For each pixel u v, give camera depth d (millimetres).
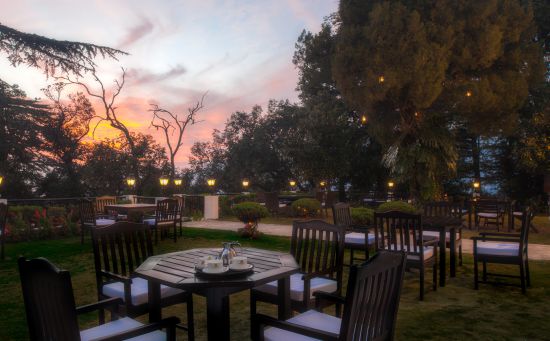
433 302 4695
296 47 21844
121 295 3389
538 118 15273
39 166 24984
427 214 7445
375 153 21688
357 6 14266
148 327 2373
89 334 2498
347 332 2053
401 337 3643
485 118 13914
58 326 2014
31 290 2143
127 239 3887
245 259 3020
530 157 15859
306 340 2396
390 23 12719
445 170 13406
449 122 16406
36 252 8117
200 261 3428
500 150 20609
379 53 12789
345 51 13773
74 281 5770
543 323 3986
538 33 17531
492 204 10961
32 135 24281
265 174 30219
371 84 13062
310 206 14797
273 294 3445
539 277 5801
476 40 12492
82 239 9117
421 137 13219
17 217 9938
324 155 19609
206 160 32125
